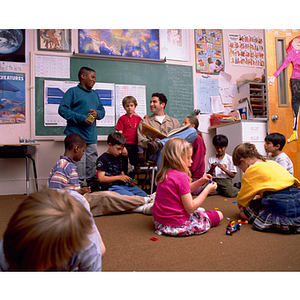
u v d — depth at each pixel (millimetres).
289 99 2934
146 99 3367
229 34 3770
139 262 918
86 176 2461
